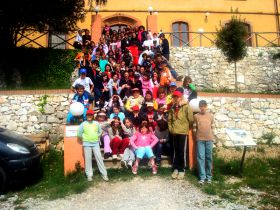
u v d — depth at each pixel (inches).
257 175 282.4
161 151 297.6
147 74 394.6
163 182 260.7
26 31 561.6
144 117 290.8
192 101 292.7
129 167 289.1
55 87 500.7
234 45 554.3
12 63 514.9
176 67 573.6
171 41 727.1
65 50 534.0
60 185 261.1
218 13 758.5
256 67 586.2
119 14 725.9
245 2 772.6
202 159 261.7
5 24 488.1
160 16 741.9
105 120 306.7
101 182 261.7
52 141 376.8
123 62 444.8
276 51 596.4
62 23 526.0
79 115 294.5
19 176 255.1
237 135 273.9
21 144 266.7
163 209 214.1
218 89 572.1
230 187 253.6
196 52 583.2
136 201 227.6
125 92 381.7
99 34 634.2
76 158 275.3
